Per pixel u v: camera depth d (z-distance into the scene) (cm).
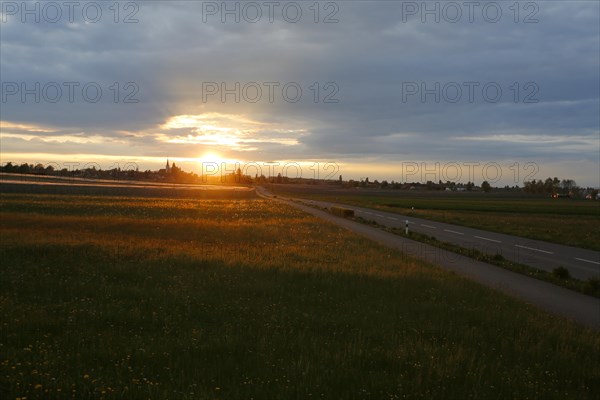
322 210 6606
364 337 948
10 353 780
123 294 1280
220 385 691
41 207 5353
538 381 750
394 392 683
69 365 743
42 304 1156
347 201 10906
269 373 736
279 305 1204
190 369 748
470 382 729
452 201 11950
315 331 986
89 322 1009
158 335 933
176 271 1634
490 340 966
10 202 5962
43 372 704
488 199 14612
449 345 920
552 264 2131
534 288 1552
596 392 736
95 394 635
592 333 1022
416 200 12369
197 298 1248
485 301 1303
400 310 1186
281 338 913
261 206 7088
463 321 1095
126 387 650
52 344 852
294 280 1530
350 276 1620
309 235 3053
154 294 1281
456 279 1620
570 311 1260
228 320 1055
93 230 2967
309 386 685
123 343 866
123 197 9144
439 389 700
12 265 1650
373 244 2647
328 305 1225
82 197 8412
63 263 1733
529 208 8750
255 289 1373
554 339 972
